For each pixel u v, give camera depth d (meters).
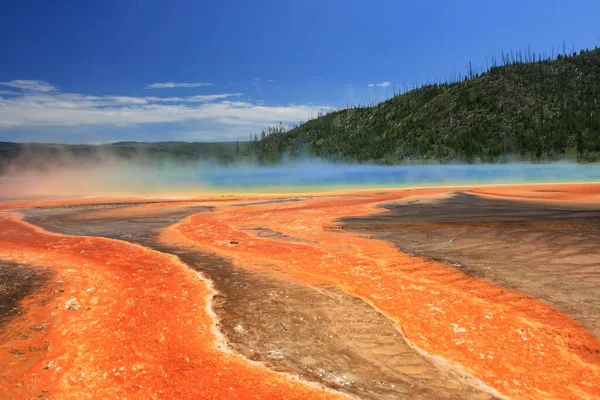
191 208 23.75
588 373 5.90
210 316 7.63
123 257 12.14
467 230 15.02
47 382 5.39
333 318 7.51
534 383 5.62
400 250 12.49
